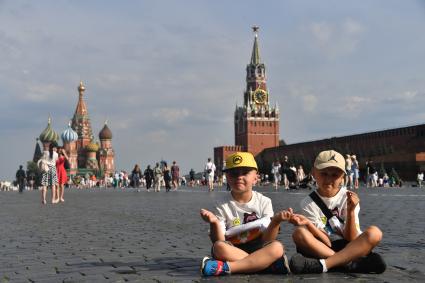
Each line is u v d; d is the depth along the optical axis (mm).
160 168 53531
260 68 191000
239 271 7020
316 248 7133
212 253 7230
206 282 6656
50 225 15242
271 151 161250
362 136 116812
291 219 7141
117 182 92188
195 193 43469
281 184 75625
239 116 193500
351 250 7039
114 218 17531
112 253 9484
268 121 188625
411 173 84250
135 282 6824
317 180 7539
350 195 7281
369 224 13992
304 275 6992
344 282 6523
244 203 7492
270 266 7035
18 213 20922
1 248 10438
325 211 7527
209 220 7273
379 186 62844
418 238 10930
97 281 6961
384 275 6996
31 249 10234
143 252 9547
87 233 12906
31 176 120812
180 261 8484
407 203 23250
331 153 7473
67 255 9352
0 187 148875
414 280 6664
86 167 195000
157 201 29531
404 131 104062
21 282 7062
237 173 7340
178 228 13719
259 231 7410
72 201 31359
